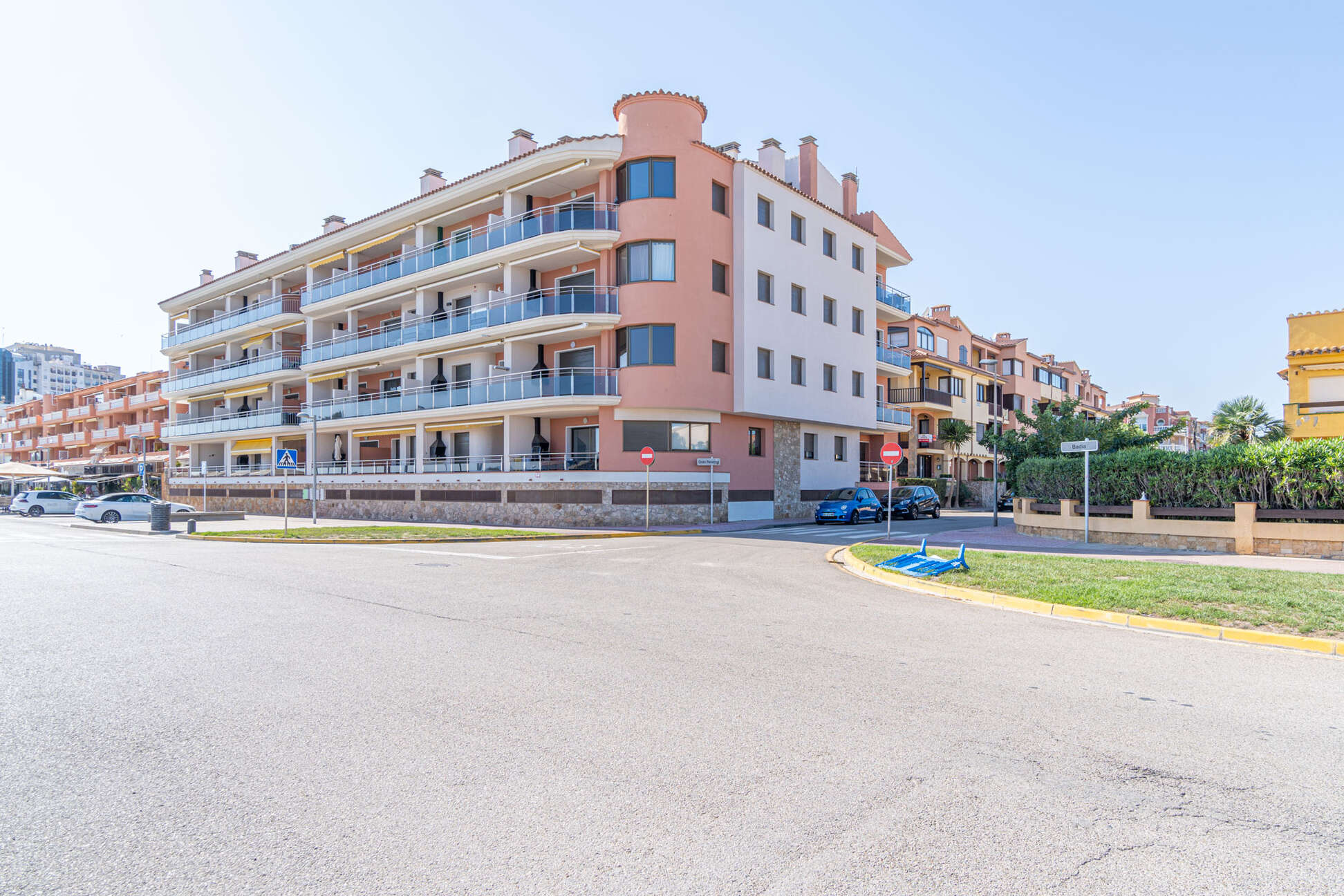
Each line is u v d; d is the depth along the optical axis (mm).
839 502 29234
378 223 35125
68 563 14125
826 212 34062
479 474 29844
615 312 27547
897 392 46188
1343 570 12430
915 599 10398
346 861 3180
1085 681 6129
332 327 40188
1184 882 3070
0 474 46594
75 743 4535
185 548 18297
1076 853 3307
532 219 28672
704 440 28297
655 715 5133
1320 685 6098
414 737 4676
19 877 3027
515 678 6031
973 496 49000
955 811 3711
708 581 12078
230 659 6574
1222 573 11336
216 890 2953
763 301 29641
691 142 27531
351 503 35500
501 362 30969
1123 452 18766
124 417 66812
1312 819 3672
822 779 4082
